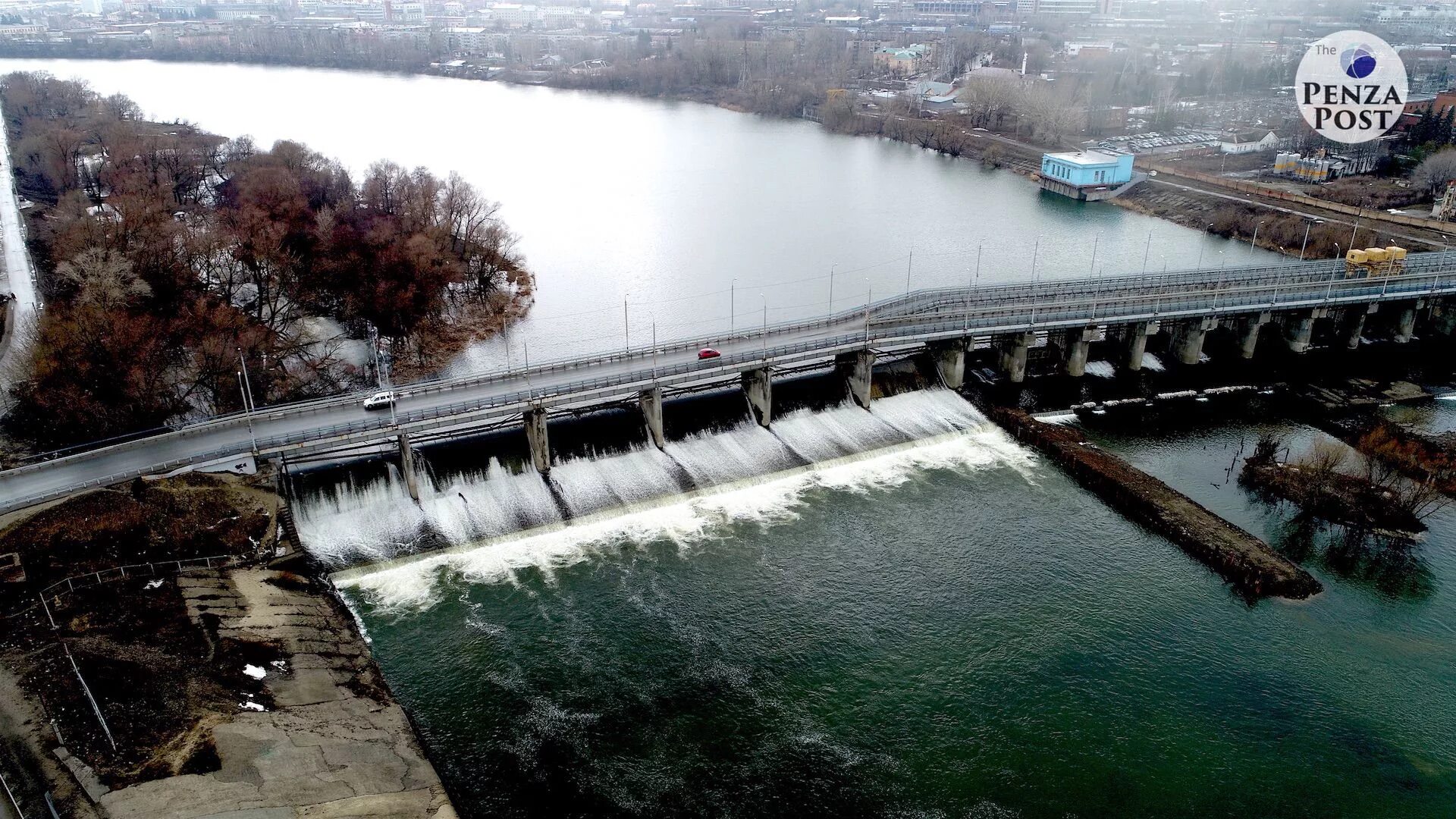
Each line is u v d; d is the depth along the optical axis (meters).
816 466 156.38
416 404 145.62
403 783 94.62
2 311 194.88
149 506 119.75
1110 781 99.50
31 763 86.69
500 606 123.19
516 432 151.25
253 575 118.31
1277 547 135.75
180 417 155.25
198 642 104.88
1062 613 123.00
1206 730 105.94
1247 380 190.12
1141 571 131.00
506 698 108.50
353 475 138.38
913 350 185.50
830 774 99.88
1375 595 126.50
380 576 127.69
